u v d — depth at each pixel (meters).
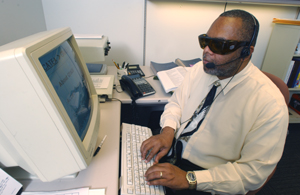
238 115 0.69
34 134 0.40
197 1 1.67
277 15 1.83
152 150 0.69
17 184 0.49
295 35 1.63
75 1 1.53
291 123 2.05
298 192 1.29
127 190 0.53
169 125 0.87
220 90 0.76
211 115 0.77
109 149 0.66
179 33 1.80
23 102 0.36
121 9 1.62
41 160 0.45
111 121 0.82
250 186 0.63
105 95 0.96
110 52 1.79
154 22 1.72
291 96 2.12
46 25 1.56
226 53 0.63
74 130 0.45
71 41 0.66
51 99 0.37
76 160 0.47
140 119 1.71
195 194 0.73
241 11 0.63
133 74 1.36
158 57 1.89
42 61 0.40
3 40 1.01
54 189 0.51
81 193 0.50
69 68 0.57
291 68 1.83
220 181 0.62
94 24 1.64
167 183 0.58
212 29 0.65
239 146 0.69
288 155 1.60
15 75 0.33
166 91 1.08
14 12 1.12
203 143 0.78
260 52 2.01
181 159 0.85
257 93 0.66
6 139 0.41
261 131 0.61
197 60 1.59
